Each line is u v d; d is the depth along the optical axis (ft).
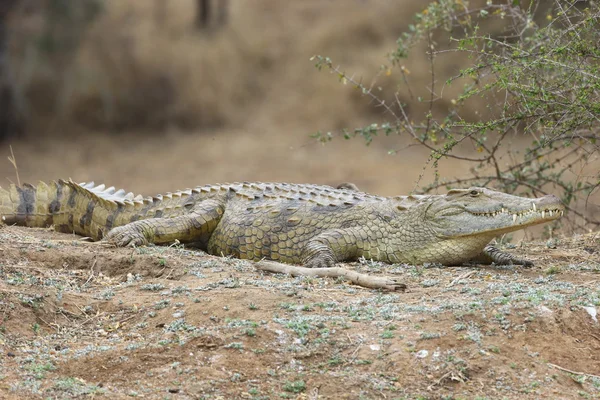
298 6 383.24
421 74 298.76
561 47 87.86
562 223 116.88
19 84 324.80
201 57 351.67
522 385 58.90
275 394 57.47
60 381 58.65
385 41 349.82
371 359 61.00
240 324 65.26
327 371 60.03
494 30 139.44
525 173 115.75
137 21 361.71
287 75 352.08
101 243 89.35
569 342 64.23
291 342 63.00
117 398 56.49
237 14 378.12
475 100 170.50
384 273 81.51
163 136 328.08
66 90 332.39
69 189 105.19
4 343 64.59
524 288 73.00
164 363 61.16
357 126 314.55
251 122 334.44
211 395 57.16
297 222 89.30
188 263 82.28
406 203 87.86
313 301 70.23
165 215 95.96
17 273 77.30
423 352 61.31
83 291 76.28
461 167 247.09
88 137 325.83
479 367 60.23
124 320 69.87
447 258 85.05
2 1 325.42
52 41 331.98
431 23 114.93
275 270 80.07
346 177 264.11
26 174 278.46
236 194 95.45
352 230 87.20
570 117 92.17
